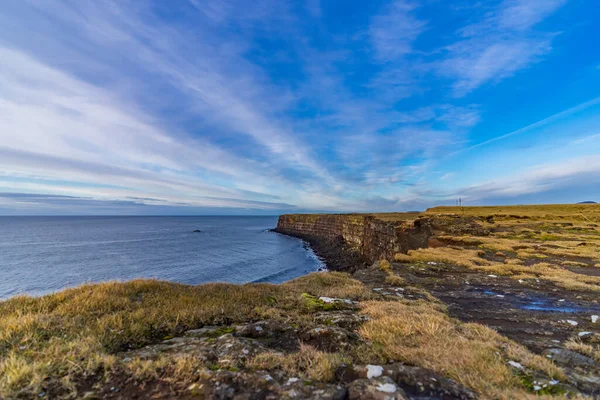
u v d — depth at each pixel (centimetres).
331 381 443
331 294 1102
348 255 6800
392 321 739
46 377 414
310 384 414
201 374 430
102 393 395
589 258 2328
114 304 821
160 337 655
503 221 5962
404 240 3919
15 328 587
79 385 409
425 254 2384
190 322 741
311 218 12438
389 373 458
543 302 1177
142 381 423
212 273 4606
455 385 431
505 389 418
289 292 1107
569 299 1218
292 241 10150
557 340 756
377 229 5391
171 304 859
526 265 2062
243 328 691
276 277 4522
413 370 468
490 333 733
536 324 905
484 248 2917
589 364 567
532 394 418
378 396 383
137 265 5050
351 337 660
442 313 931
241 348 551
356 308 941
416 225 4341
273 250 7538
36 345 521
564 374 500
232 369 458
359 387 408
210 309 824
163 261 5475
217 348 551
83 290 951
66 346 513
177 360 471
